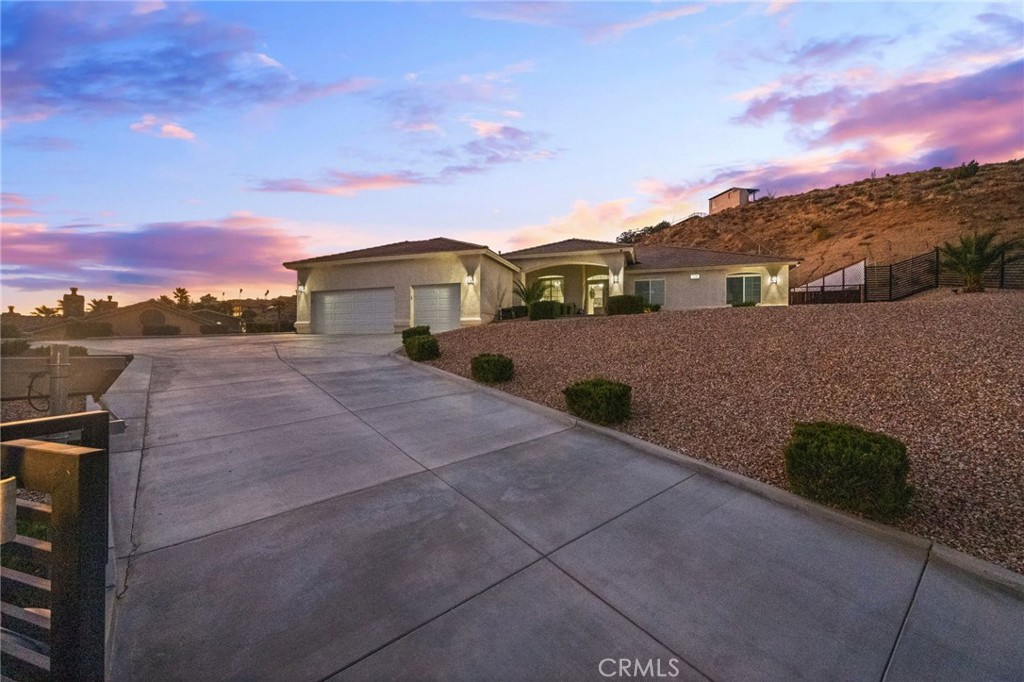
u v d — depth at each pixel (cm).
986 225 3303
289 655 221
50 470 154
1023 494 388
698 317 1162
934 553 317
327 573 288
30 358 670
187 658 216
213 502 379
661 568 302
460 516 367
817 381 668
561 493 412
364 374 914
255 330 2711
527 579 288
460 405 704
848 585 288
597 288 2492
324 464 467
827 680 216
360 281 1953
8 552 163
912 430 514
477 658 223
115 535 323
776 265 2205
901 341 769
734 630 247
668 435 554
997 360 642
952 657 232
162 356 1094
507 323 1425
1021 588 281
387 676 210
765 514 378
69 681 148
